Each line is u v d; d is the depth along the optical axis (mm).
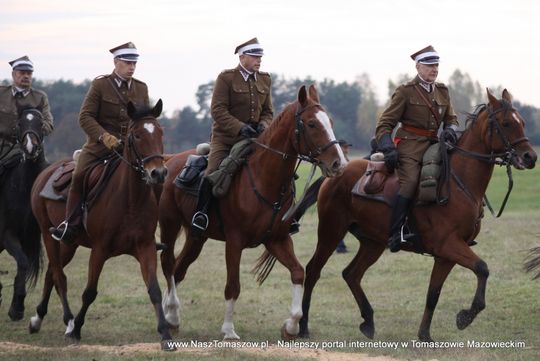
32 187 13344
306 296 12398
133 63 11711
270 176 11375
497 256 19250
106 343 11805
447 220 11109
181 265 12852
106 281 17844
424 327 11484
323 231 12484
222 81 12070
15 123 14055
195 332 12625
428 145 11609
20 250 13586
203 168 12367
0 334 12625
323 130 10844
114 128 11711
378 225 11875
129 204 10883
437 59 11648
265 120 12320
